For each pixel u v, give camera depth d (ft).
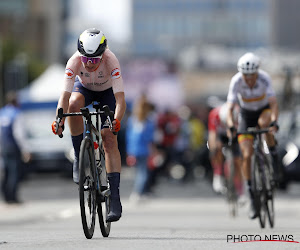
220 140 159.43
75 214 142.20
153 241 77.05
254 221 122.11
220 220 125.59
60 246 71.56
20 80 496.23
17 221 127.24
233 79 108.88
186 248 69.92
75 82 83.30
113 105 83.25
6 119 175.42
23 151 176.86
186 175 262.06
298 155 200.44
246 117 112.78
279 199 180.04
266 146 109.81
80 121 80.28
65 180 279.90
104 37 77.71
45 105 280.51
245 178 106.32
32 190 229.45
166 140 258.98
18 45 625.00
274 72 525.75
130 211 151.64
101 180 82.23
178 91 647.97
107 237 82.69
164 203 176.04
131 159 183.83
